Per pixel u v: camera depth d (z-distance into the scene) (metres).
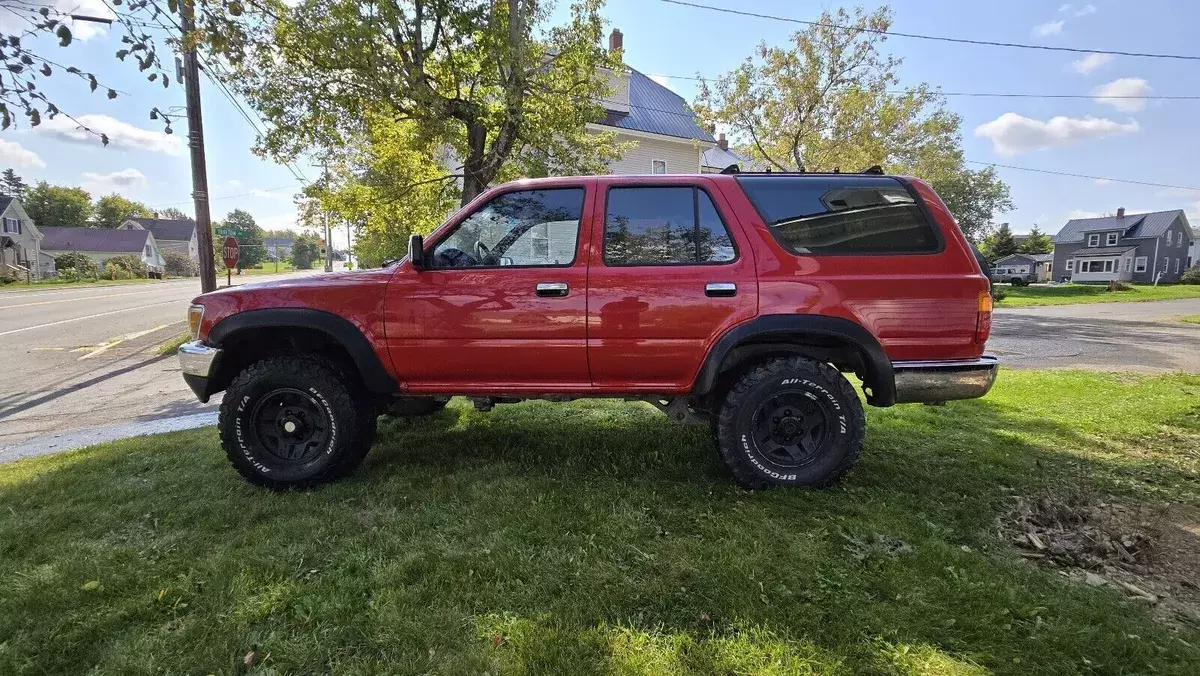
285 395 3.46
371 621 2.11
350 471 3.59
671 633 2.03
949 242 3.24
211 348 3.44
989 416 4.95
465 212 3.44
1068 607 2.17
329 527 2.86
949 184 31.59
